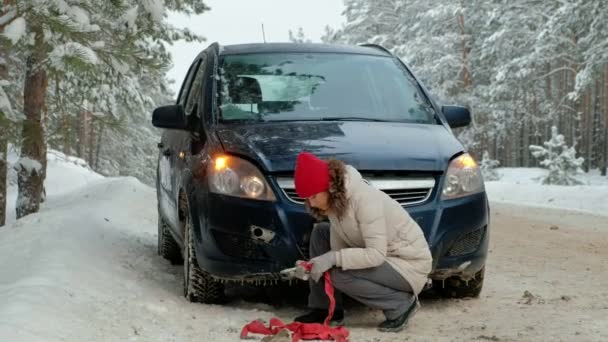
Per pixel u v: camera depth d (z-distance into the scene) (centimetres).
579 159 2825
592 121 4291
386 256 441
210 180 495
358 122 554
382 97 597
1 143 712
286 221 470
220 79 595
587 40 3009
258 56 627
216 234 486
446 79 4209
